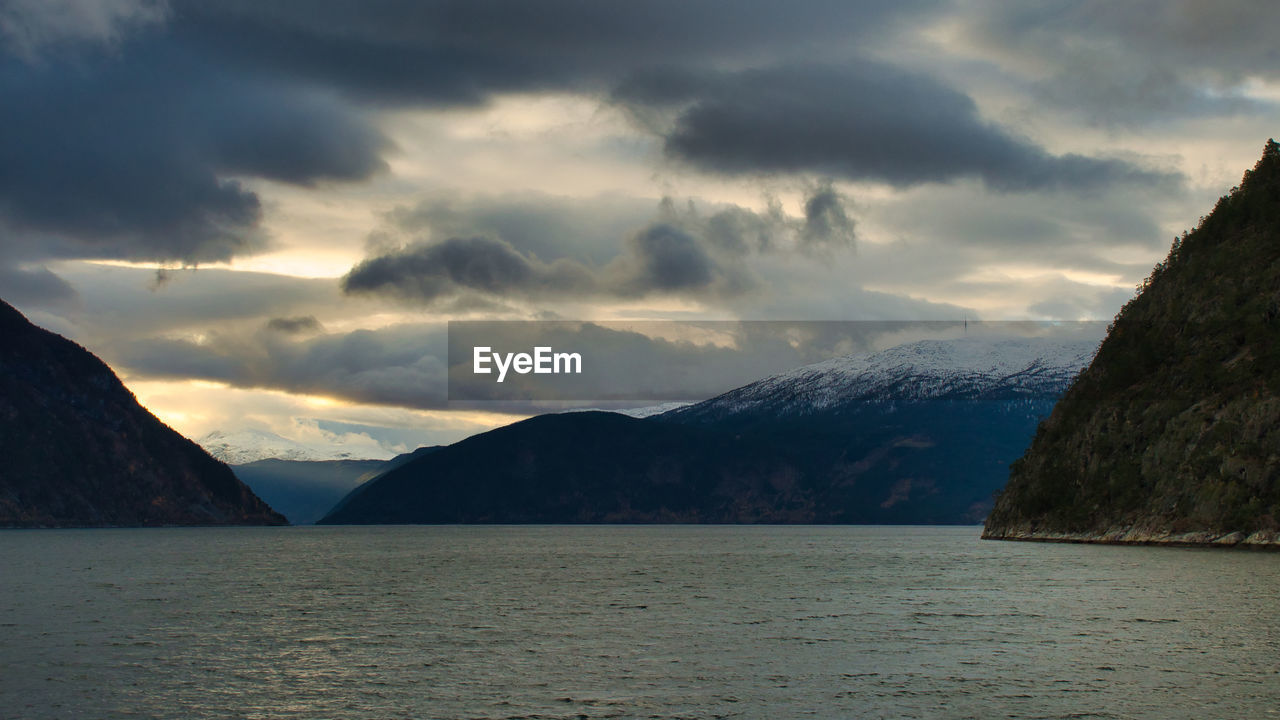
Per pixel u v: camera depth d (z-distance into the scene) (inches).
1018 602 3206.2
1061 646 2300.7
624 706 1750.7
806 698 1800.0
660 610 3154.5
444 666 2119.8
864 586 3988.7
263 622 2854.3
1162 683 1881.2
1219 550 5447.8
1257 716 1642.5
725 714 1691.7
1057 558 5310.0
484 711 1723.7
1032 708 1707.7
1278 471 5659.5
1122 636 2427.4
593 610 3161.9
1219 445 6058.1
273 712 1720.0
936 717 1657.2
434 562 6195.9
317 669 2087.8
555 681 1958.7
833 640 2452.0
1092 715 1657.2
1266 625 2571.4
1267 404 5885.8
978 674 1990.7
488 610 3171.8
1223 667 2020.2
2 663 2151.8
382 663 2154.3
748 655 2239.2
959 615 2910.9
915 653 2242.9
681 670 2064.5
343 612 3115.2
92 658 2215.8
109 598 3565.5
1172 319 7357.3
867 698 1795.0
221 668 2096.5
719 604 3329.2
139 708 1745.8
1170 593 3304.6
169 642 2452.0
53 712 1718.8
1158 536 6195.9
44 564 5797.2
